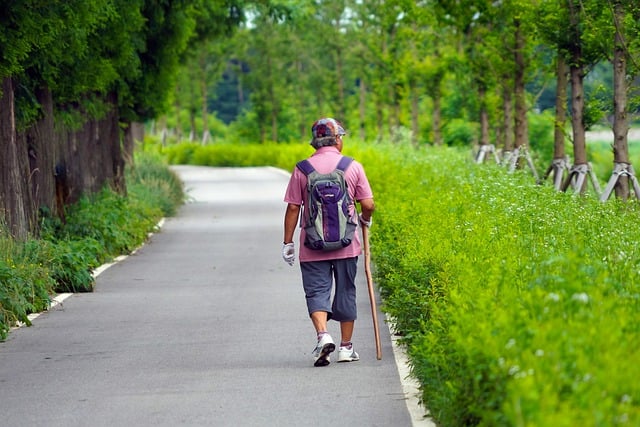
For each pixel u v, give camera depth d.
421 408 10.88
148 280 23.20
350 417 10.70
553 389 6.75
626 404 6.69
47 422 10.77
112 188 36.66
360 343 15.08
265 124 120.75
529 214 17.61
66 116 27.53
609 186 22.88
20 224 22.14
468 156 47.75
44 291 19.11
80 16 20.53
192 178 75.06
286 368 13.35
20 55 19.56
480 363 8.16
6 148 21.94
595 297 8.66
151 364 13.81
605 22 23.78
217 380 12.66
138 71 34.19
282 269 24.70
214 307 19.00
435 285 13.29
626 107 23.22
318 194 13.46
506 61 36.78
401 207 21.84
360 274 22.45
